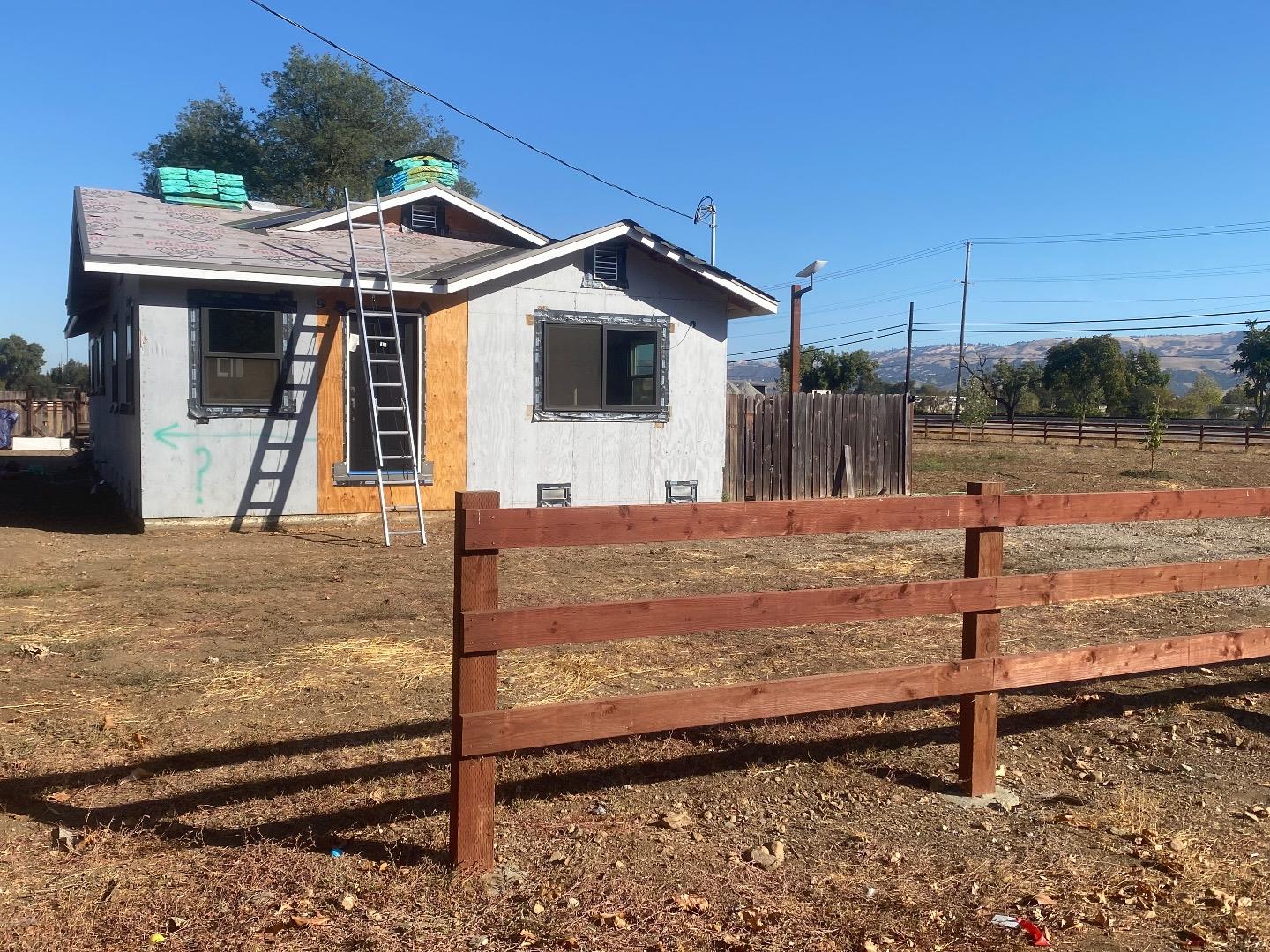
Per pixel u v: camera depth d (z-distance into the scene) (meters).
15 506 14.71
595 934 3.41
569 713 3.84
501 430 13.37
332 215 15.26
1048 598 4.87
